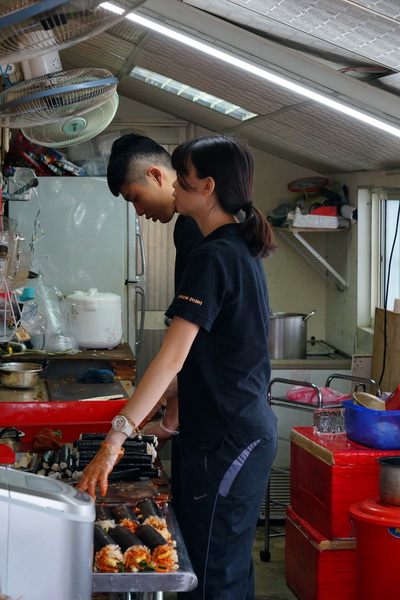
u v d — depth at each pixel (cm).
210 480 207
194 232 247
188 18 285
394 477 302
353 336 520
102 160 513
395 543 297
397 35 236
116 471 241
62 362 447
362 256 509
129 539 186
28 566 144
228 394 207
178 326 200
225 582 209
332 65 293
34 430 287
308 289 601
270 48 294
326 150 472
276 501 431
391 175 453
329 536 336
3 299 270
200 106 506
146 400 195
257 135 526
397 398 343
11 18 159
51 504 146
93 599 232
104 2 168
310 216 518
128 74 504
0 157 423
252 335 207
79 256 497
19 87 276
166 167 263
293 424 472
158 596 192
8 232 281
